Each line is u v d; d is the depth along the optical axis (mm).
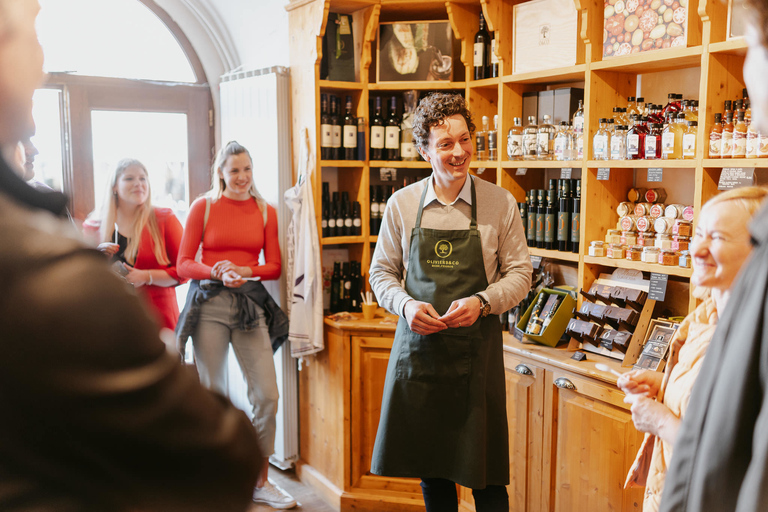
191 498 506
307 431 3713
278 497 3426
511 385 2896
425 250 2367
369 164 3504
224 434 521
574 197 2926
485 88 3396
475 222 2348
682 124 2479
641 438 2383
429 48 3398
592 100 2748
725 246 1405
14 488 462
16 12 500
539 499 2809
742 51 2285
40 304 442
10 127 513
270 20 3803
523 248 2391
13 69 498
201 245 3627
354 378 3354
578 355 2648
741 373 743
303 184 3422
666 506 868
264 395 3420
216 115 4266
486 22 3238
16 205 486
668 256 2514
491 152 3285
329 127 3463
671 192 2787
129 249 3363
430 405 2344
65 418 450
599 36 2748
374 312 3428
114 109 3936
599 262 2742
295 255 3455
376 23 3361
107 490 482
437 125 2260
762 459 691
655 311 2684
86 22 3830
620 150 2641
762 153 2189
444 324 2201
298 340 3439
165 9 4047
